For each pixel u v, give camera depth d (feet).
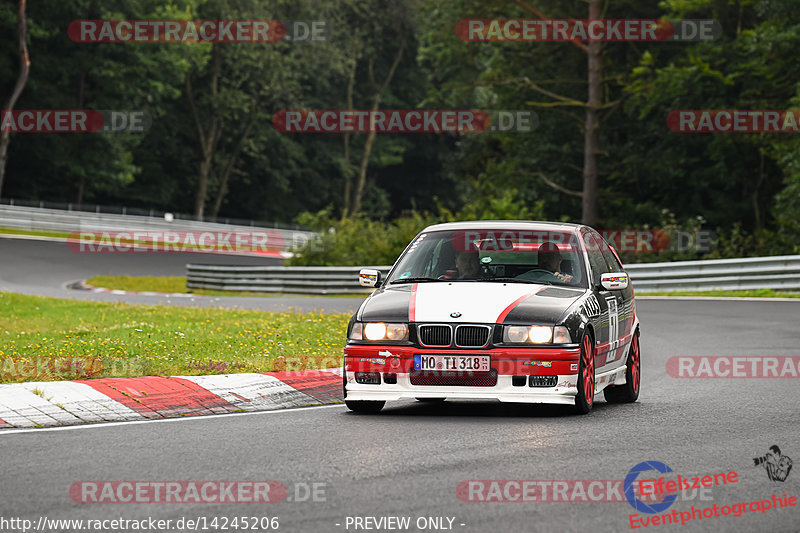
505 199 429.38
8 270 407.23
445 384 100.63
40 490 69.10
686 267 304.71
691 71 423.23
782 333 190.08
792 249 374.43
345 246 405.18
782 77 427.33
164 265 458.91
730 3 428.15
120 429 93.56
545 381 100.17
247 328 180.24
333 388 119.55
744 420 99.86
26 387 105.60
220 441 87.56
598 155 483.51
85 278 397.60
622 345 117.08
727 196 479.41
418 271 114.62
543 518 62.03
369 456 80.79
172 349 146.20
